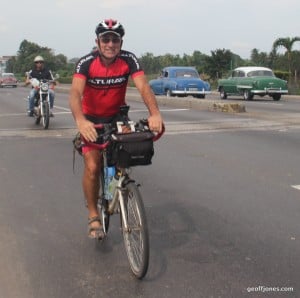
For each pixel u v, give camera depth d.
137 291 4.03
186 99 21.78
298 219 5.74
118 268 4.48
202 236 5.23
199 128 13.66
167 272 4.37
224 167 8.52
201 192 6.94
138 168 8.48
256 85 27.14
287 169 8.31
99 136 4.32
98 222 4.77
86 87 4.59
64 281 4.23
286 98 30.00
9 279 4.28
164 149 10.33
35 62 14.51
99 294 3.99
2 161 9.21
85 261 4.64
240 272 4.34
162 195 6.81
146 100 4.44
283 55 43.19
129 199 4.32
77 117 4.27
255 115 17.11
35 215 6.01
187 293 3.98
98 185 4.73
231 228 5.46
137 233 4.25
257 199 6.56
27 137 12.19
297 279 4.20
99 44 4.40
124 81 4.62
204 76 49.34
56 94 35.59
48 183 7.54
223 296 3.92
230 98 30.70
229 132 12.86
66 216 5.96
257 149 10.25
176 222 5.69
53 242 5.12
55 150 10.30
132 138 4.04
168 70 29.41
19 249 4.95
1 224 5.69
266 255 4.70
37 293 4.02
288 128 13.52
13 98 30.70
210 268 4.44
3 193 7.00
